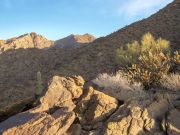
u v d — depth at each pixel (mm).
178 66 15570
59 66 57969
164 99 11484
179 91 12734
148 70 14727
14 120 11359
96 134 10758
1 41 83562
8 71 64188
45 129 10602
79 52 59812
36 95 14227
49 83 12688
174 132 10336
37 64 67062
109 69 43969
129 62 22203
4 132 10617
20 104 14164
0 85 56750
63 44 105250
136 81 14125
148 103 11461
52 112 11953
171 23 53656
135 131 10523
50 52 73312
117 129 10547
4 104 46281
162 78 13984
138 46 23703
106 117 11430
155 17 59750
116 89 13227
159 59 15359
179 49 40375
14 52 75438
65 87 12656
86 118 11562
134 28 58125
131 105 11438
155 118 10891
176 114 10836
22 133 10578
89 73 46062
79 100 12359
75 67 50406
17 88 51438
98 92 12477
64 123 10844
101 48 54312
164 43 21469
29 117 11234
